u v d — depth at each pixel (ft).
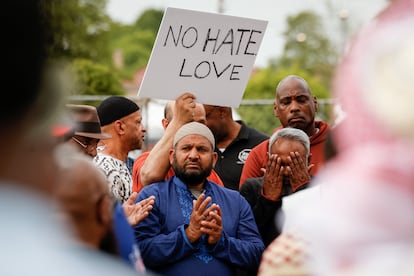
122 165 32.91
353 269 9.35
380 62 9.23
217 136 39.17
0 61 8.07
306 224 10.37
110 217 16.75
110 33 125.08
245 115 60.39
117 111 35.78
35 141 8.43
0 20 8.02
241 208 30.37
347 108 9.50
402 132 9.14
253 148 37.11
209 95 32.22
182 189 29.84
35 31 8.19
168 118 36.45
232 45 32.19
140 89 31.48
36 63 8.21
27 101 8.24
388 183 9.30
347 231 9.39
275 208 31.07
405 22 9.29
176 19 31.22
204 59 31.89
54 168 8.68
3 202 7.64
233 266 28.91
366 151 9.41
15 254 7.44
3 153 8.25
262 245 29.76
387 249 9.25
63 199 15.89
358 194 9.39
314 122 36.78
